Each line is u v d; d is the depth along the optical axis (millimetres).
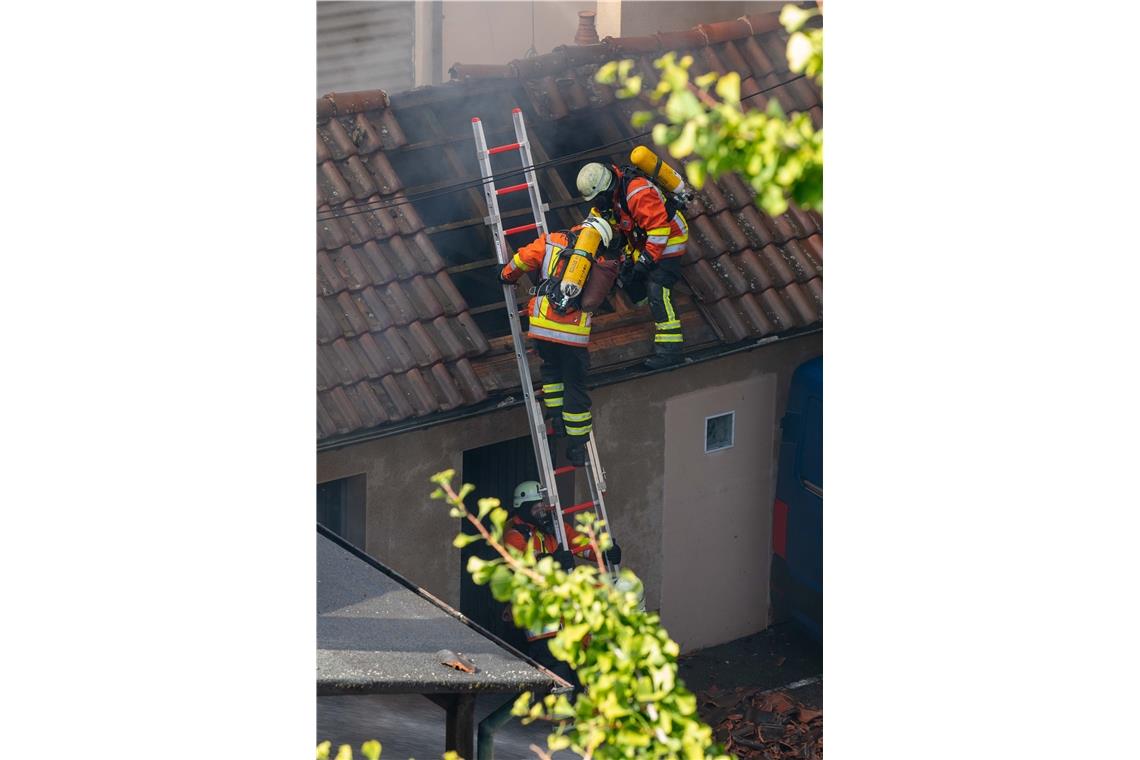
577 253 23203
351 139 26734
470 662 14758
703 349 26797
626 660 11680
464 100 28734
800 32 8148
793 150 8172
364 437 23359
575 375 24141
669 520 28516
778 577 29969
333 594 16328
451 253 28188
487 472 27516
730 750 26328
